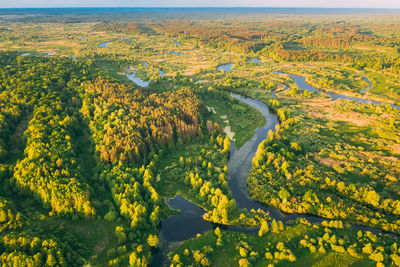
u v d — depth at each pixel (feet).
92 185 381.19
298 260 278.67
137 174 404.77
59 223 314.76
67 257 269.03
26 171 356.18
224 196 353.31
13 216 302.66
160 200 369.71
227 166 464.65
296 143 483.10
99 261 281.33
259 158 448.24
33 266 246.06
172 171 431.02
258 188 395.14
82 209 325.21
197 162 451.94
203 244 312.50
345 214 340.80
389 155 469.57
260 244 305.73
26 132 467.93
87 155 460.96
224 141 495.41
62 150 416.05
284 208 360.89
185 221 350.64
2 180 367.45
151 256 301.02
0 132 463.42
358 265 269.85
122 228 304.09
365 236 302.45
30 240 266.57
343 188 375.25
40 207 334.44
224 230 335.06
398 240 305.94
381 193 371.56
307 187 392.06
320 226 325.42
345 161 453.17
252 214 352.90
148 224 330.75
